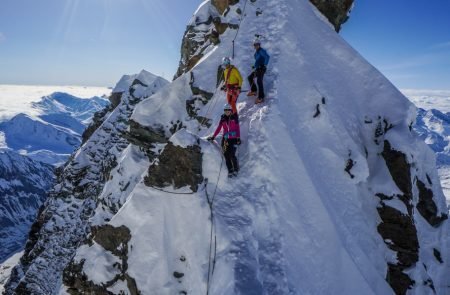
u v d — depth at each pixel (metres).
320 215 9.48
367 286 8.81
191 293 7.78
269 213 9.09
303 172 9.98
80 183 33.22
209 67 15.25
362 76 13.73
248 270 7.59
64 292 9.93
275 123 10.59
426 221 12.41
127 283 8.60
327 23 16.78
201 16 20.14
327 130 11.77
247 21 16.03
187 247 8.39
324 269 8.70
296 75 12.92
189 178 9.38
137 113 15.22
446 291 11.60
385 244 10.84
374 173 11.74
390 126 12.35
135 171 17.25
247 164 10.08
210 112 13.59
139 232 8.99
